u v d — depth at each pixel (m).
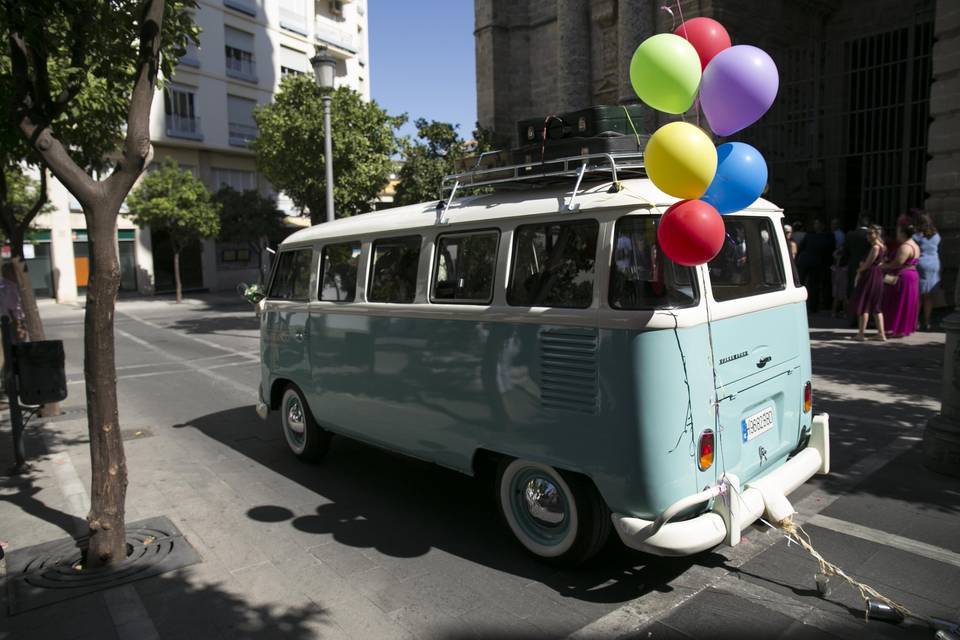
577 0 18.22
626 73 16.00
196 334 16.59
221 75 32.50
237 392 9.48
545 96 20.23
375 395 4.90
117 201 3.91
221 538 4.52
